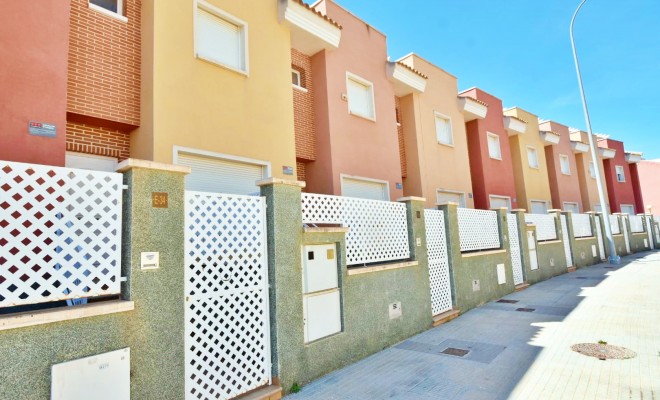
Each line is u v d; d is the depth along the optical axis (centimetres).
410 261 768
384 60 1204
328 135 966
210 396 413
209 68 709
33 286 337
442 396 456
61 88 515
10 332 286
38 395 294
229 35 774
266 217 509
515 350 611
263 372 473
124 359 340
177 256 394
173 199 397
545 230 1508
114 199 359
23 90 483
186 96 664
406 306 732
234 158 725
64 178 331
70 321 314
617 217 2297
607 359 546
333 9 1046
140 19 676
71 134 611
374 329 645
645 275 1377
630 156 3188
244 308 465
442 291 869
